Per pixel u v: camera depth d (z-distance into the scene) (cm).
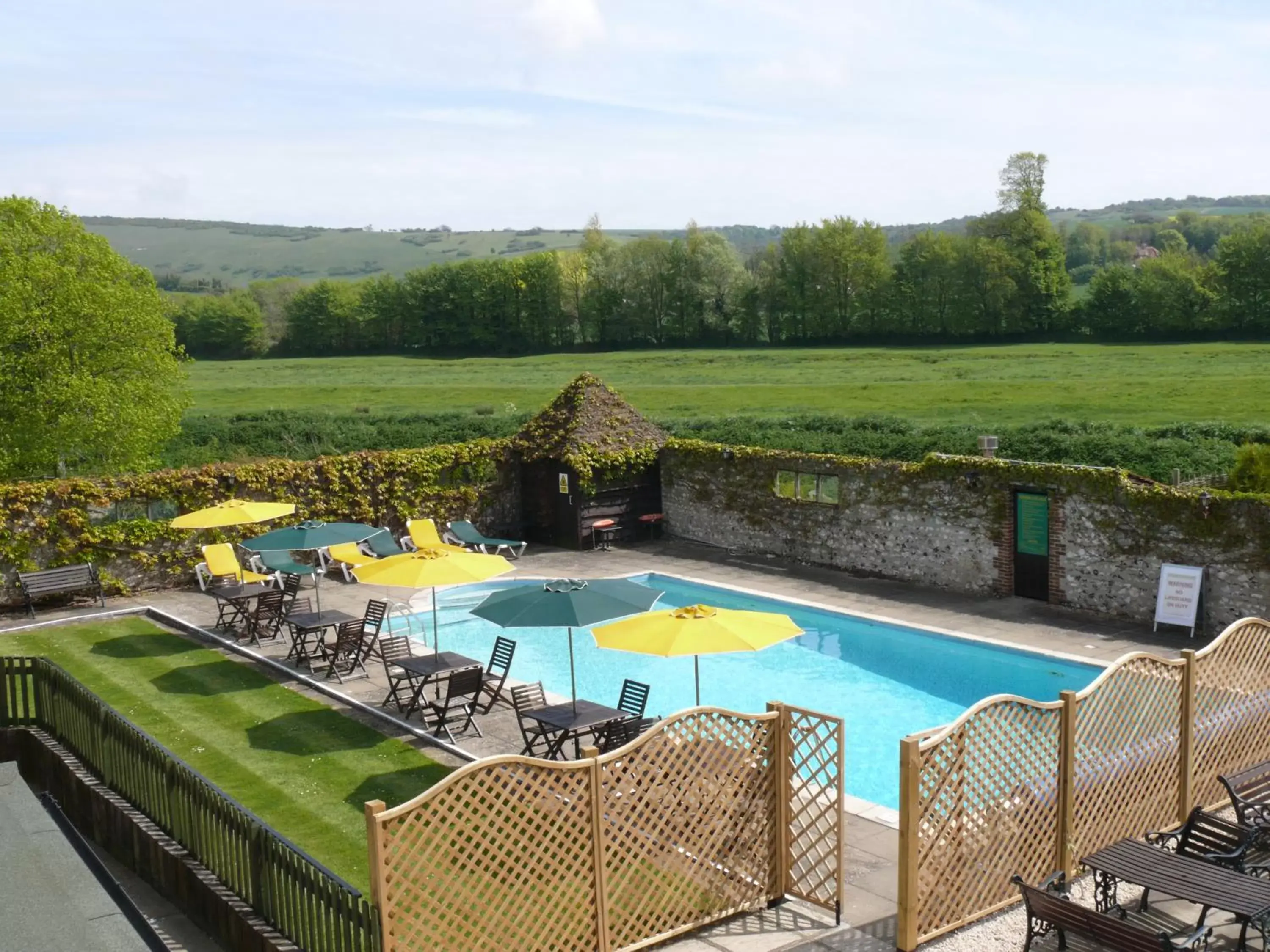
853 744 1494
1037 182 11325
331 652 1864
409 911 784
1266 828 945
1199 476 2953
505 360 11394
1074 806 959
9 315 2927
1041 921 841
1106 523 1936
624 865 859
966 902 901
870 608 2081
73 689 1350
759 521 2562
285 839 879
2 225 3102
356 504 2561
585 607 1251
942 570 2206
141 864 1149
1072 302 11238
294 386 9262
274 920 898
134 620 2141
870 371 8594
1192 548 1827
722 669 1855
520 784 800
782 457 2488
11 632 2044
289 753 1413
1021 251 11119
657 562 2541
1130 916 888
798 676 1803
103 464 3275
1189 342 9788
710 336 12762
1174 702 1041
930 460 2194
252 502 2094
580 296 13025
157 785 1123
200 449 5941
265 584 2106
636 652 1131
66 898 756
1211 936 848
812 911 947
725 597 2273
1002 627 1916
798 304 12250
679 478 2745
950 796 872
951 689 1716
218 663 1838
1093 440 3759
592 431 2745
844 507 2375
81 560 2245
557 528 2761
